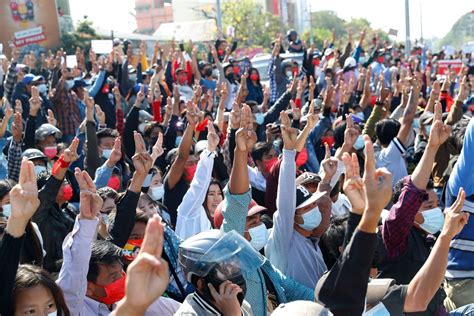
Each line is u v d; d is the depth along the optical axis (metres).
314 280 4.90
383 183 3.14
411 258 4.79
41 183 5.77
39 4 30.23
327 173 5.36
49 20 30.50
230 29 29.55
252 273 4.32
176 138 8.83
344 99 10.76
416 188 4.58
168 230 4.55
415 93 8.09
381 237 4.73
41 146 7.61
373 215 3.14
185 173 6.40
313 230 5.06
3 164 7.57
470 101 12.07
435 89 9.03
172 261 4.50
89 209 3.85
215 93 13.08
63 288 3.76
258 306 4.30
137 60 14.80
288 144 4.90
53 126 7.78
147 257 2.28
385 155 7.45
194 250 3.51
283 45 18.78
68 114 10.71
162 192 6.68
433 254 3.70
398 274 4.77
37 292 3.33
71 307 3.74
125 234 4.63
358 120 10.16
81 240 3.80
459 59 24.03
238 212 4.60
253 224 4.98
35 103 7.70
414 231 4.89
